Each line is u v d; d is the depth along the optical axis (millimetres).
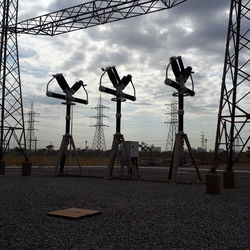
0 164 27562
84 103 27594
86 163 55156
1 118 27781
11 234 7863
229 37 19344
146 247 6883
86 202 12695
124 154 25328
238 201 13336
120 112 24406
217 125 19141
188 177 26375
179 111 21203
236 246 7000
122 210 11023
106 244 7074
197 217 9969
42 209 11195
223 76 19219
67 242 7203
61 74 25594
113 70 23688
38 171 33875
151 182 21609
